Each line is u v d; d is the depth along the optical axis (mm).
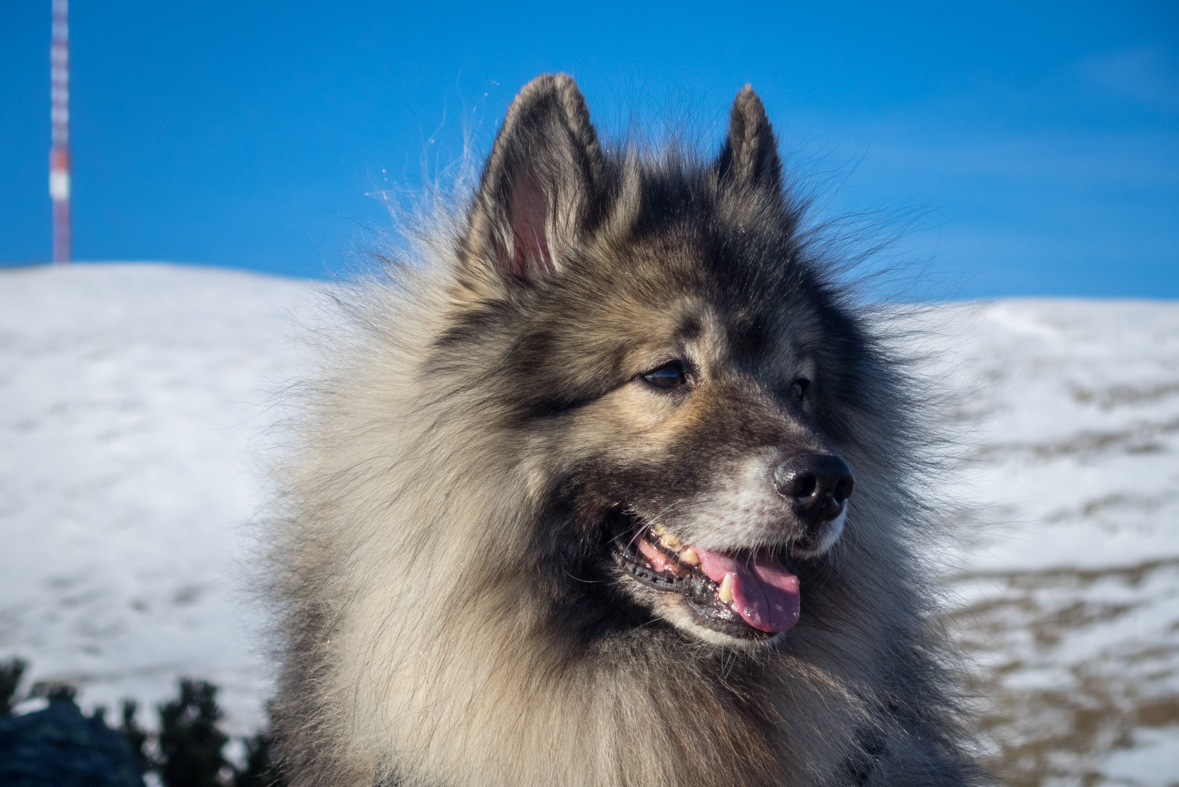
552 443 2783
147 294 31953
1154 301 25875
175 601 10977
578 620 2803
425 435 2844
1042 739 6219
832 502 2627
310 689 3029
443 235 3295
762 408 2762
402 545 2787
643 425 2801
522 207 3025
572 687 2732
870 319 3596
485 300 2951
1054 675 7309
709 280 2889
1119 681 7176
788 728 2838
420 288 3256
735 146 3422
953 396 3750
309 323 3818
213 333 26359
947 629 3482
